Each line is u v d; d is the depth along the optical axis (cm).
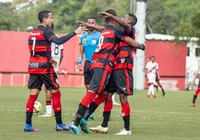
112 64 2370
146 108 4456
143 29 8938
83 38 3194
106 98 2453
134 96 6681
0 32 9788
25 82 9856
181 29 10994
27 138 2173
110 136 2322
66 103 4819
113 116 3403
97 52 2378
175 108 4525
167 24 16150
